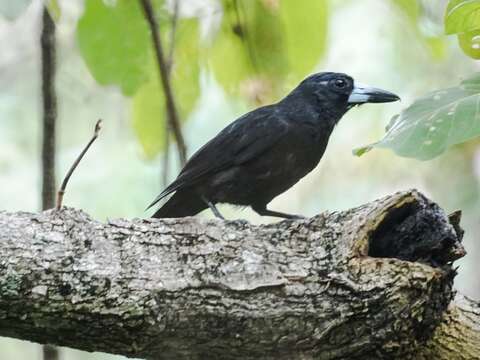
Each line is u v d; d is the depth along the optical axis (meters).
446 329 7.21
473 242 14.92
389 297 6.57
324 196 15.25
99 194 13.92
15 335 6.88
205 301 6.72
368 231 6.77
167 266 6.84
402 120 6.75
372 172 15.02
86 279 6.73
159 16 10.46
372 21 14.86
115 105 15.02
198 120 15.18
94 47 10.02
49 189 9.28
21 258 6.74
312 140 10.62
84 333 6.79
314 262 6.79
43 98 9.34
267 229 7.06
